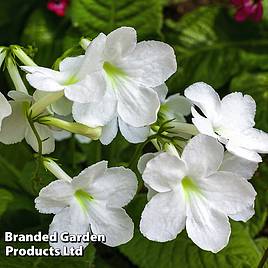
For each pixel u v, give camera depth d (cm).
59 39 44
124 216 25
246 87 43
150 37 41
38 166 26
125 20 41
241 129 26
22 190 36
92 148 37
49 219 33
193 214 24
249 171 25
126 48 24
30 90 34
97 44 23
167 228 24
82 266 29
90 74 23
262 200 37
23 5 49
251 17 43
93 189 24
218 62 44
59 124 24
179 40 45
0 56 26
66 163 39
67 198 24
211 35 46
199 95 25
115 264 37
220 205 24
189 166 24
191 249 31
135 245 31
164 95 29
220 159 24
